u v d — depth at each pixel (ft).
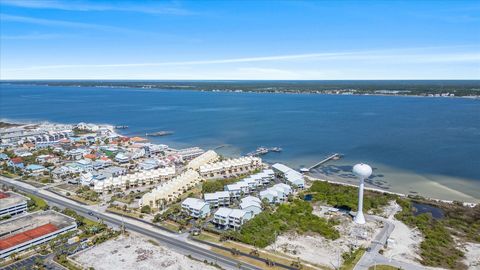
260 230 412.77
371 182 634.02
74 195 553.64
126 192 573.33
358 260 357.61
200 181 623.36
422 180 638.94
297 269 340.39
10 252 361.10
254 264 349.82
